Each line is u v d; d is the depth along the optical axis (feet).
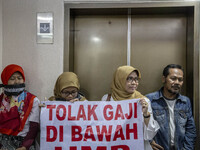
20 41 7.34
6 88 5.98
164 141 6.37
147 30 7.67
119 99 5.91
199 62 6.85
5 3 7.38
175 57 7.61
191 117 6.55
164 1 6.97
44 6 7.25
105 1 7.13
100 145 5.58
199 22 6.86
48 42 7.25
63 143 5.61
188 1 6.88
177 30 7.59
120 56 7.77
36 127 5.89
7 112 5.86
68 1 7.22
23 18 7.32
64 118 5.70
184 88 7.63
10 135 5.74
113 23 7.78
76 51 7.91
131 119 5.61
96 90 7.86
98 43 7.84
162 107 6.55
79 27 7.88
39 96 7.30
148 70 7.69
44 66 7.29
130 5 7.06
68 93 5.83
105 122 5.67
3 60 7.39
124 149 5.53
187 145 6.33
